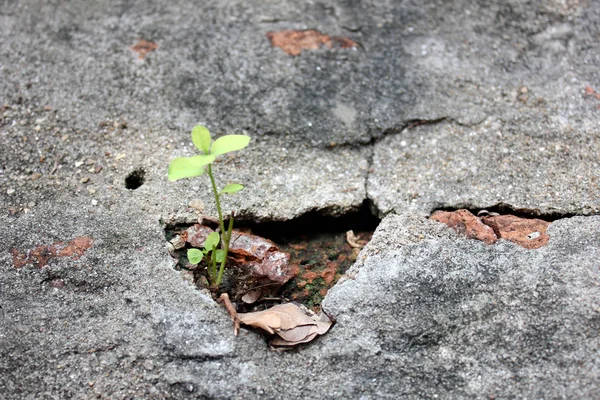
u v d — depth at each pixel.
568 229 0.61
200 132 0.56
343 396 0.55
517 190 0.63
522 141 0.66
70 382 0.56
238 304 0.59
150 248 0.60
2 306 0.58
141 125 0.66
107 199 0.62
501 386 0.55
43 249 0.60
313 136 0.66
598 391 0.55
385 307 0.58
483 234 0.61
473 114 0.67
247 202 0.62
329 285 0.61
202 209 0.62
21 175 0.63
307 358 0.56
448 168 0.64
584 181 0.63
